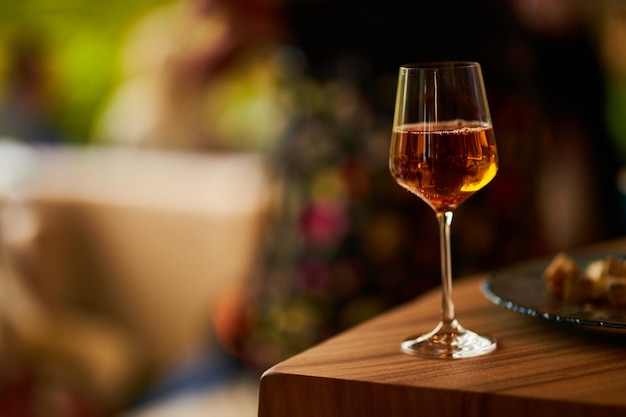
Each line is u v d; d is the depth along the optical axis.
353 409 0.96
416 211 1.55
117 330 2.83
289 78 1.60
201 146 3.06
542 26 1.76
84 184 2.92
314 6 1.55
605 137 2.05
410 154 1.01
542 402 0.89
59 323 2.67
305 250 1.59
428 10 1.50
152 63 2.88
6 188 2.88
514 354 1.00
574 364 0.96
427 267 1.56
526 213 1.61
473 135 1.00
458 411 0.92
